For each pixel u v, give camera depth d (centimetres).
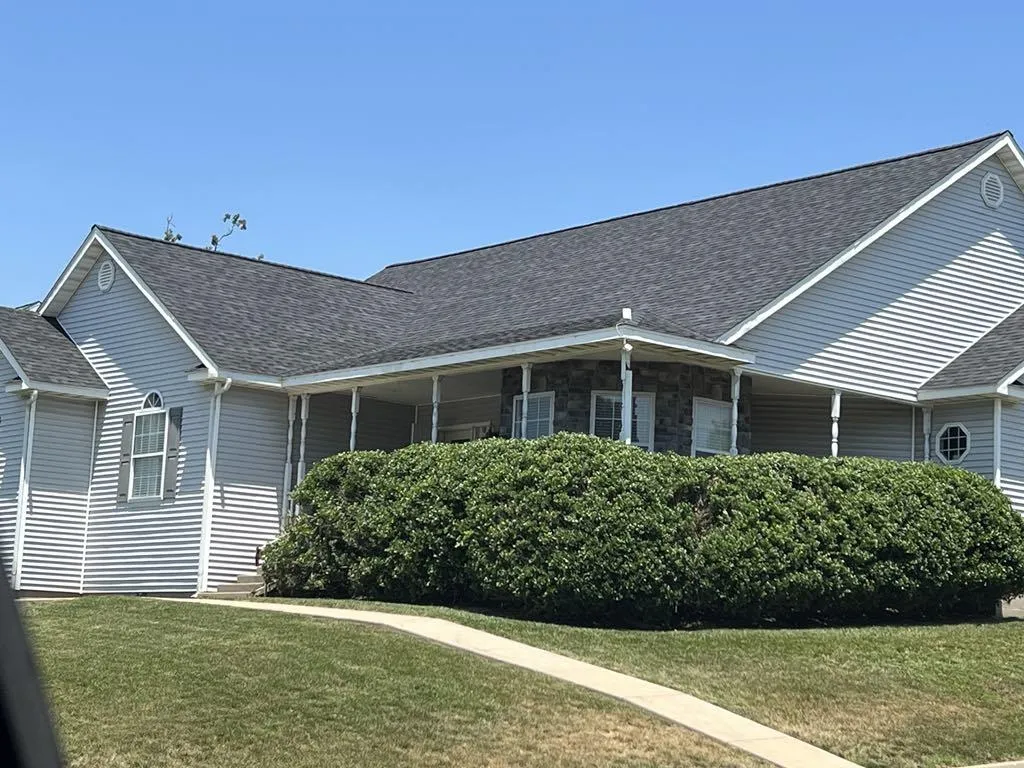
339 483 1978
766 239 2333
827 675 1380
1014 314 2383
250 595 2084
